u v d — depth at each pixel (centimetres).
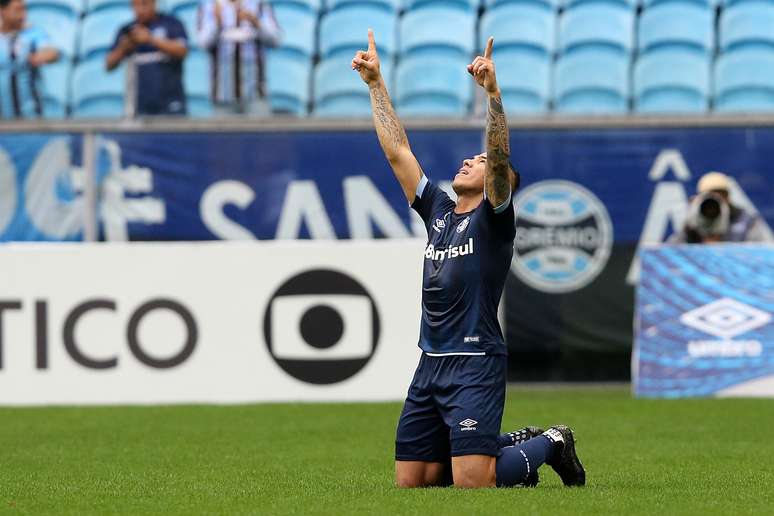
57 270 4272
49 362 4266
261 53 5466
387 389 4269
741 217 4744
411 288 4275
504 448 2323
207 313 4281
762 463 2906
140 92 5378
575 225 4822
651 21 5991
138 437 3503
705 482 2528
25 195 4881
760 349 4484
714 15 6000
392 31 6009
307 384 4275
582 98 5841
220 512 2111
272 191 4872
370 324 4269
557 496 2178
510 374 4816
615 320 4784
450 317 2245
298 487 2453
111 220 4878
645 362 4512
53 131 4872
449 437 2314
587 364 4797
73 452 3188
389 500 2136
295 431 3616
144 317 4278
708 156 4831
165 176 4872
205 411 4088
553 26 6006
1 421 3891
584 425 3719
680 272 4559
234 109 5453
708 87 5850
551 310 4797
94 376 4262
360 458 3044
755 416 3928
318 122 4875
